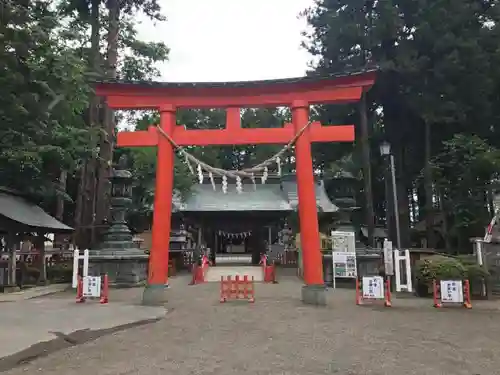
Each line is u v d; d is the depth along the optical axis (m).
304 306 13.20
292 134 13.93
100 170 25.98
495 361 7.18
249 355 7.56
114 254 19.80
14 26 17.31
